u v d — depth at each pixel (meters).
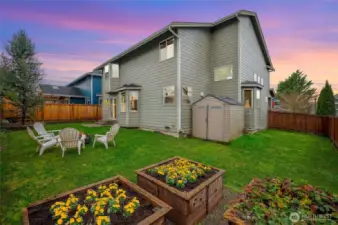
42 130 6.89
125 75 12.70
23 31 10.92
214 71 10.21
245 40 9.77
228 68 9.52
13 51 10.54
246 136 8.02
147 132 9.62
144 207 1.88
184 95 8.87
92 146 6.27
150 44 10.39
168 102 9.19
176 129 8.63
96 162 4.57
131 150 5.78
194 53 9.45
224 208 2.61
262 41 11.74
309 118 10.20
